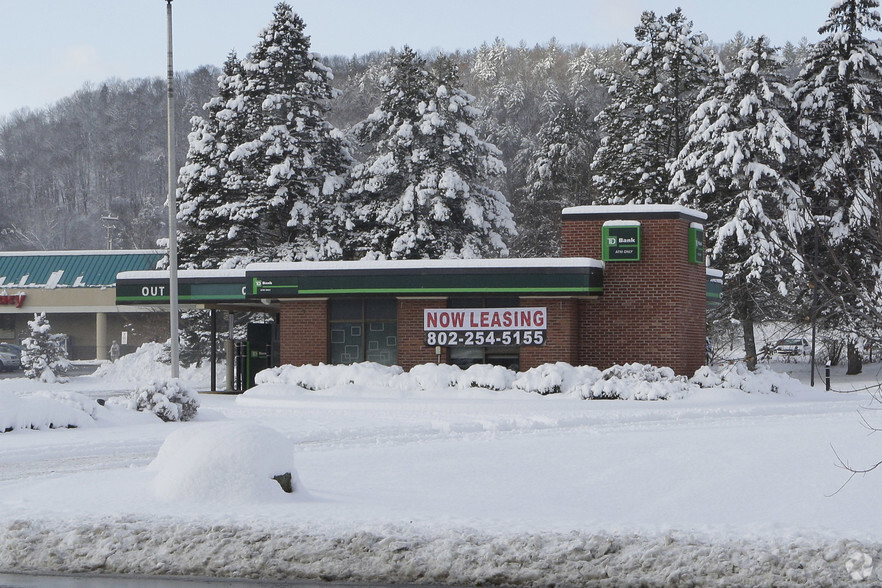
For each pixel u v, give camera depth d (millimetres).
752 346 84625
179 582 16656
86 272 129625
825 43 82125
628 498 22875
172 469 22562
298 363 62125
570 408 49625
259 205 91375
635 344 59219
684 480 24781
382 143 95375
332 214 94000
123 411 44875
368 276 59906
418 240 91438
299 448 32875
